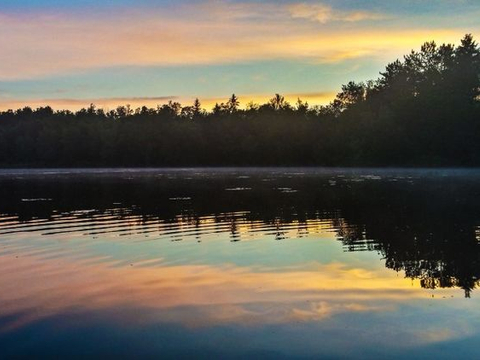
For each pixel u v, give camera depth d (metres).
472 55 97.88
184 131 137.38
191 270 16.45
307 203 35.75
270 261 17.48
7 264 17.69
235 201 38.03
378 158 102.19
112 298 13.51
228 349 10.32
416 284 14.40
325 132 120.44
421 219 26.91
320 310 12.40
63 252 19.67
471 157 93.50
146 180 71.62
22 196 45.25
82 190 52.34
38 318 12.06
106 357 10.02
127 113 169.88
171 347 10.46
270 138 127.88
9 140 143.38
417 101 97.38
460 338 10.68
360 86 129.12
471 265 16.45
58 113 168.88
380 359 9.84
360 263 17.02
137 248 20.27
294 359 9.90
